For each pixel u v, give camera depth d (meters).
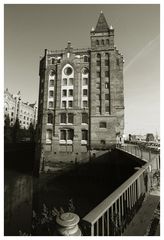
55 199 28.92
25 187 34.75
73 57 42.00
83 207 25.02
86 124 39.00
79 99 40.28
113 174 35.03
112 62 40.03
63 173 37.34
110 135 37.28
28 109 82.38
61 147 39.03
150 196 6.36
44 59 44.59
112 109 38.19
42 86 44.66
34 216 22.31
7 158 50.09
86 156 37.38
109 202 3.36
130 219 4.69
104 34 41.22
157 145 26.38
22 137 74.75
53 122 40.31
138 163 15.04
